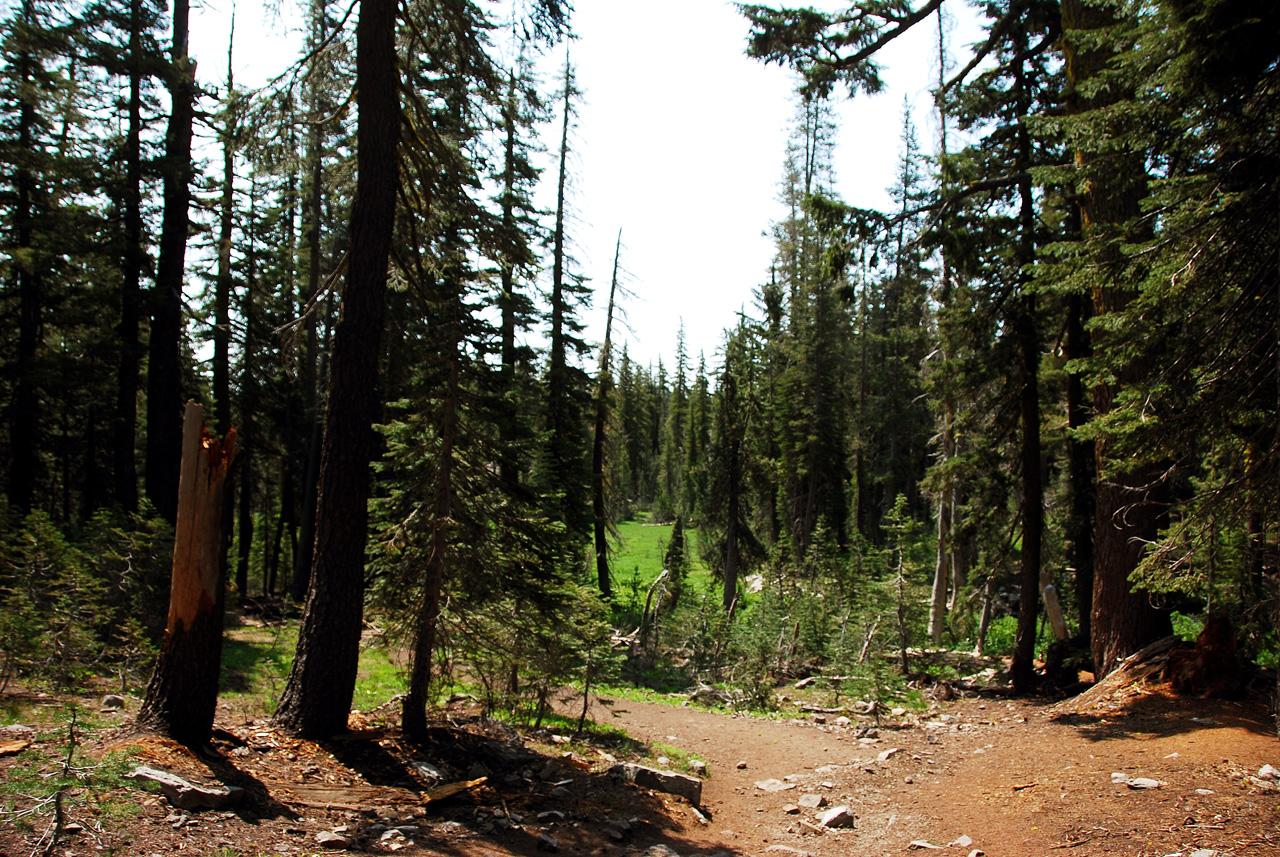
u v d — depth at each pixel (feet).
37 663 29.04
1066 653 50.75
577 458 88.48
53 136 61.41
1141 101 27.96
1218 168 26.81
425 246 35.14
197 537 22.04
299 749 24.56
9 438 73.26
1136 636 40.16
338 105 32.27
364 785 23.04
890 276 104.94
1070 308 52.85
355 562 27.73
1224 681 34.06
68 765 15.88
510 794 24.48
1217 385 26.86
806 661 70.13
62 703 24.57
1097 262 30.22
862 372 128.57
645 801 26.23
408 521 29.04
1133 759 28.30
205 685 22.07
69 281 64.49
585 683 39.09
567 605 35.42
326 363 85.05
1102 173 34.19
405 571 29.04
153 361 56.08
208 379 93.76
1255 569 36.40
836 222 50.34
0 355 67.51
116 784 17.31
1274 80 24.03
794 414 119.34
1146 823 21.65
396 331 32.89
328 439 27.73
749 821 27.07
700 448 235.61
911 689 55.31
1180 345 27.45
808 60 43.42
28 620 29.58
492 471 30.96
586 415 97.81
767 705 55.62
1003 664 60.90
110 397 69.05
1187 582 30.71
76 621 31.78
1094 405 41.75
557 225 89.30
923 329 117.08
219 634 22.62
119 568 40.65
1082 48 31.37
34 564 33.09
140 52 55.16
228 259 74.02
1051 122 30.94
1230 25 23.25
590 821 23.06
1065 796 25.27
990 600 69.21
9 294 63.41
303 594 74.08
